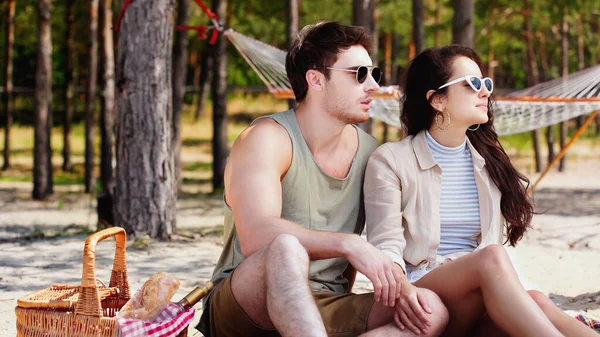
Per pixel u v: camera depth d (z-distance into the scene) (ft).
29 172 65.67
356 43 10.47
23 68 100.83
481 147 11.26
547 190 48.21
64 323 8.84
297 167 10.22
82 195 48.29
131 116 23.62
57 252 21.86
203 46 72.64
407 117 11.51
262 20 60.03
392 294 9.08
